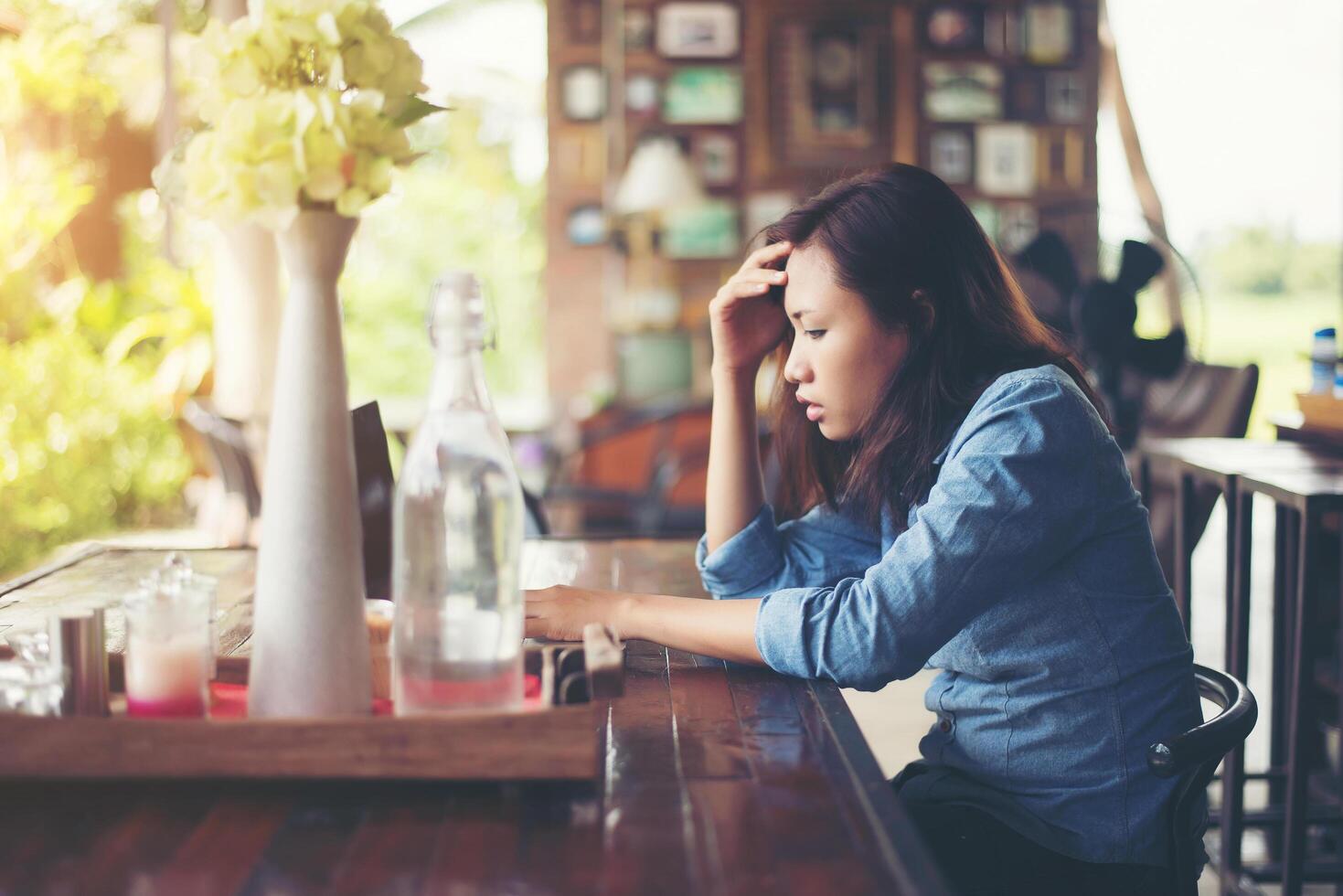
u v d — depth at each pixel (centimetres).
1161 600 124
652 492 479
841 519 146
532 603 122
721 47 652
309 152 86
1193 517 261
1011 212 657
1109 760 120
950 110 656
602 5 657
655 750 97
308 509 90
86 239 638
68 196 598
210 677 106
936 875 75
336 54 89
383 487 138
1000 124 657
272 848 79
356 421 137
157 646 91
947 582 113
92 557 177
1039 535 116
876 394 128
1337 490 204
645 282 655
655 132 653
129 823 83
